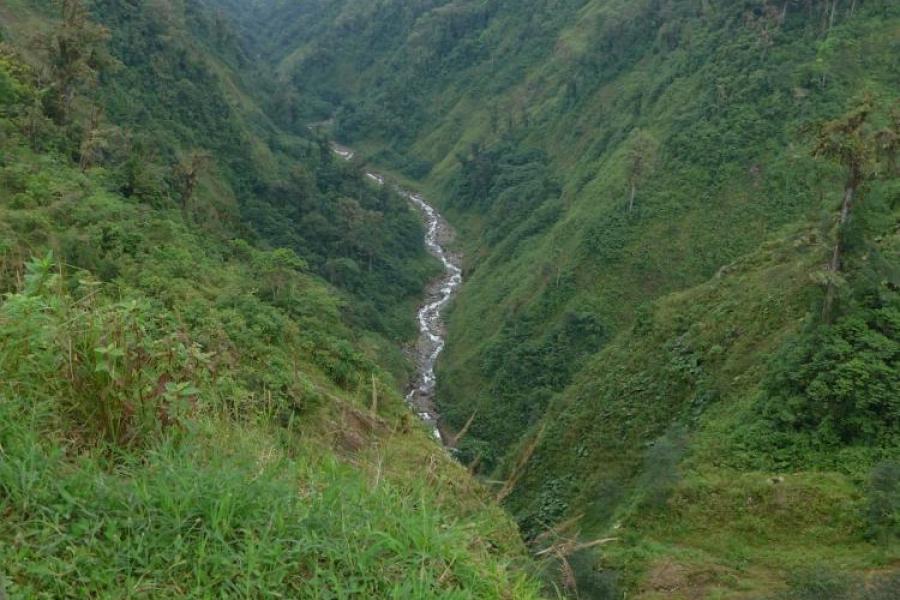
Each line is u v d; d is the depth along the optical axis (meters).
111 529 2.81
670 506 16.08
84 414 3.47
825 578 12.65
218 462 3.46
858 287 17.59
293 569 2.95
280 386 8.57
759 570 13.68
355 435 6.53
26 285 4.06
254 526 3.06
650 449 20.14
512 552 4.30
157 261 15.38
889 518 13.66
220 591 2.74
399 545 3.17
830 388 16.47
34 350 3.54
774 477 15.77
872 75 41.47
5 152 19.25
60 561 2.61
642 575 13.77
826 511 14.58
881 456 15.46
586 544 4.12
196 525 2.98
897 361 16.50
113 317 3.79
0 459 2.89
